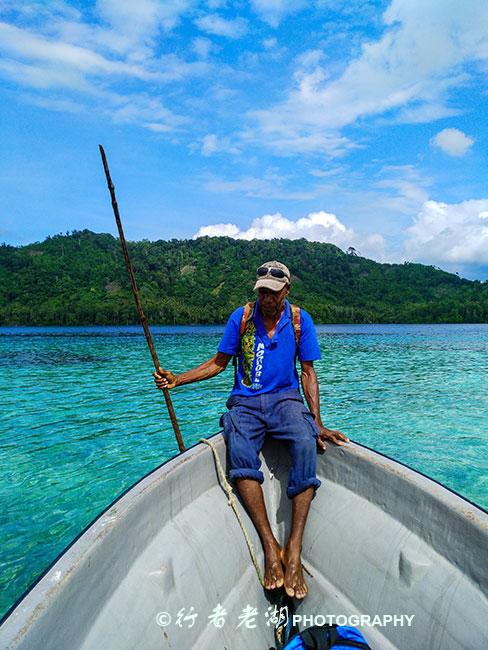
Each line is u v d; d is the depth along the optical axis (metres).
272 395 2.58
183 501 2.24
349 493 2.43
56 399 9.43
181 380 2.87
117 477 4.98
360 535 2.18
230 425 2.53
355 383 11.54
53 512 4.15
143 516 1.91
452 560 1.83
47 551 3.51
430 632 1.71
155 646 1.62
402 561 1.94
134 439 6.42
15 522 3.96
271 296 2.50
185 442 6.29
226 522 2.31
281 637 2.03
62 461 5.49
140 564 1.83
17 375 13.24
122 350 22.77
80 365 15.98
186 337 37.06
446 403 8.89
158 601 1.75
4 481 4.86
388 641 1.81
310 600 2.10
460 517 1.81
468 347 26.30
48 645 1.26
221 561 2.11
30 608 1.24
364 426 7.16
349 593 2.04
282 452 2.73
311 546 2.29
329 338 37.44
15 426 7.15
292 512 2.31
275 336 2.61
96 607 1.54
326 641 1.63
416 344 29.20
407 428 7.04
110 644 1.50
